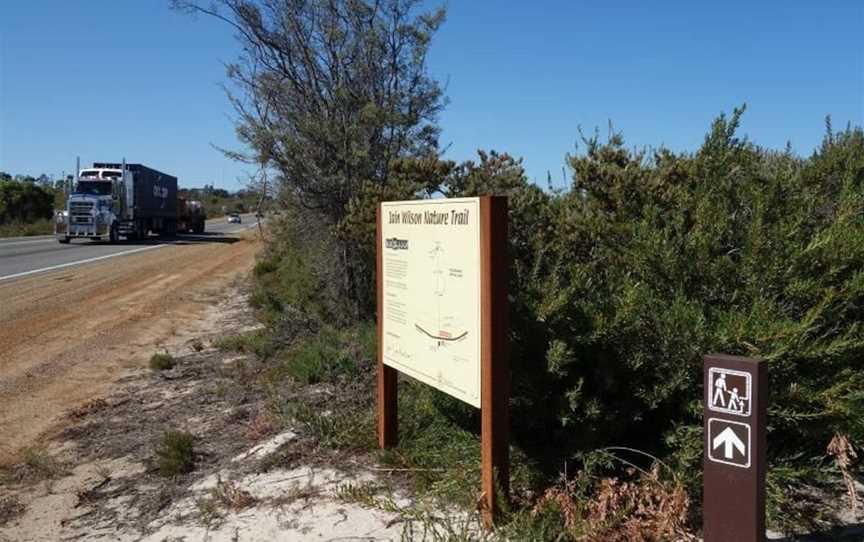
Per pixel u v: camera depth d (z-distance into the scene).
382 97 11.20
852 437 4.60
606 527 4.14
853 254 4.60
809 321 4.33
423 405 5.99
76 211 40.81
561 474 4.79
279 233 16.80
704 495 3.47
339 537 4.57
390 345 5.54
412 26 11.27
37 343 12.55
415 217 5.10
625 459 5.01
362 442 5.97
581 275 5.07
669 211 5.41
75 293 18.94
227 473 5.86
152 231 48.75
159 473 6.21
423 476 5.20
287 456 5.93
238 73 15.77
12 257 30.28
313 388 7.82
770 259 4.71
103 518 5.45
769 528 4.42
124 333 13.44
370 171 10.91
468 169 7.35
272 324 11.28
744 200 5.21
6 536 5.28
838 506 4.65
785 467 4.61
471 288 4.48
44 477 6.44
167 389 9.16
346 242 10.23
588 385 5.02
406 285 5.26
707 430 3.46
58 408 8.67
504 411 4.39
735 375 3.38
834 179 5.48
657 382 4.84
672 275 4.92
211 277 23.12
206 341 12.53
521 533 4.14
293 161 10.75
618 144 5.93
